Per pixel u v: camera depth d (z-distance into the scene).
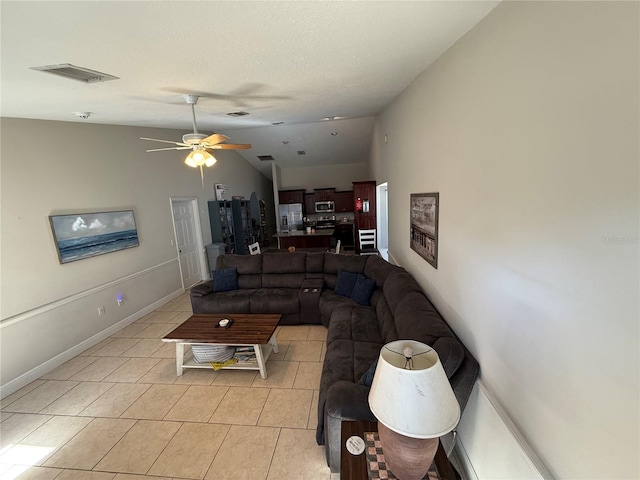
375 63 2.29
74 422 2.45
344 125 6.99
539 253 1.14
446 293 2.23
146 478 1.94
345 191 10.10
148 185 4.91
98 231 3.93
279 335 3.81
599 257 0.85
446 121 2.09
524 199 1.22
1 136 2.93
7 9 1.23
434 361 1.16
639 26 0.70
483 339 1.64
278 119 4.73
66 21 1.37
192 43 1.72
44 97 2.52
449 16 1.51
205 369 3.14
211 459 2.05
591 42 0.85
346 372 2.29
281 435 2.23
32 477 1.99
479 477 1.65
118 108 3.16
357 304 3.64
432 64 2.35
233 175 8.26
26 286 3.09
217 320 3.24
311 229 9.02
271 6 1.37
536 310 1.17
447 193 2.13
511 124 1.29
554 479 1.08
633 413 0.77
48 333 3.26
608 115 0.80
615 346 0.81
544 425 1.14
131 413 2.52
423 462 1.19
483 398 1.60
